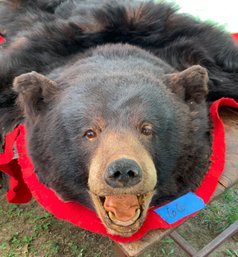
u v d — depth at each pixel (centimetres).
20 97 55
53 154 50
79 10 76
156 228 51
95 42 68
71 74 54
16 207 83
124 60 57
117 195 42
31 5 87
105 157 42
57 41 69
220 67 74
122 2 75
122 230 46
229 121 69
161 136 48
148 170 42
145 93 48
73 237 78
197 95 54
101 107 47
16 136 61
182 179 53
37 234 78
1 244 77
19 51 71
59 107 50
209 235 79
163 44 71
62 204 55
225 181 58
